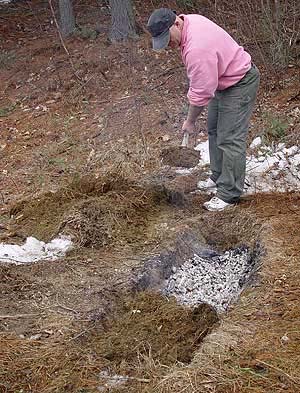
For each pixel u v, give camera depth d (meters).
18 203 5.80
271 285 4.30
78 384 3.52
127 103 7.93
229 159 5.29
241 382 3.41
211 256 5.13
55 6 12.00
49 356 3.76
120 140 7.13
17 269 4.75
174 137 7.02
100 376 3.59
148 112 7.62
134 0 10.78
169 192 5.76
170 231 5.19
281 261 4.56
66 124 7.75
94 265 4.79
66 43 9.89
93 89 8.48
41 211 5.60
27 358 3.75
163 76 8.41
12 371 3.65
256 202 5.48
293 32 8.09
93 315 4.16
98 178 6.01
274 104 7.33
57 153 7.08
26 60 9.76
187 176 6.10
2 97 8.97
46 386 3.53
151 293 4.53
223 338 3.78
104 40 9.64
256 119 7.05
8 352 3.80
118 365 3.70
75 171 6.45
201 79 4.80
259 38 8.37
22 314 4.20
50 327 4.04
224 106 5.14
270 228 5.01
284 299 4.14
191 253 5.11
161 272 4.78
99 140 7.25
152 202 5.65
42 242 5.16
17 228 5.41
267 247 4.76
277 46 7.95
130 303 4.37
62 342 3.89
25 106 8.55
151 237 5.15
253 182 5.82
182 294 4.70
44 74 9.20
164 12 4.70
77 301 4.33
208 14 9.21
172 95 7.95
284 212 5.27
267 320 3.94
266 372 3.49
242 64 4.98
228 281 4.82
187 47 4.77
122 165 6.28
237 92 5.06
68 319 4.12
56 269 4.73
